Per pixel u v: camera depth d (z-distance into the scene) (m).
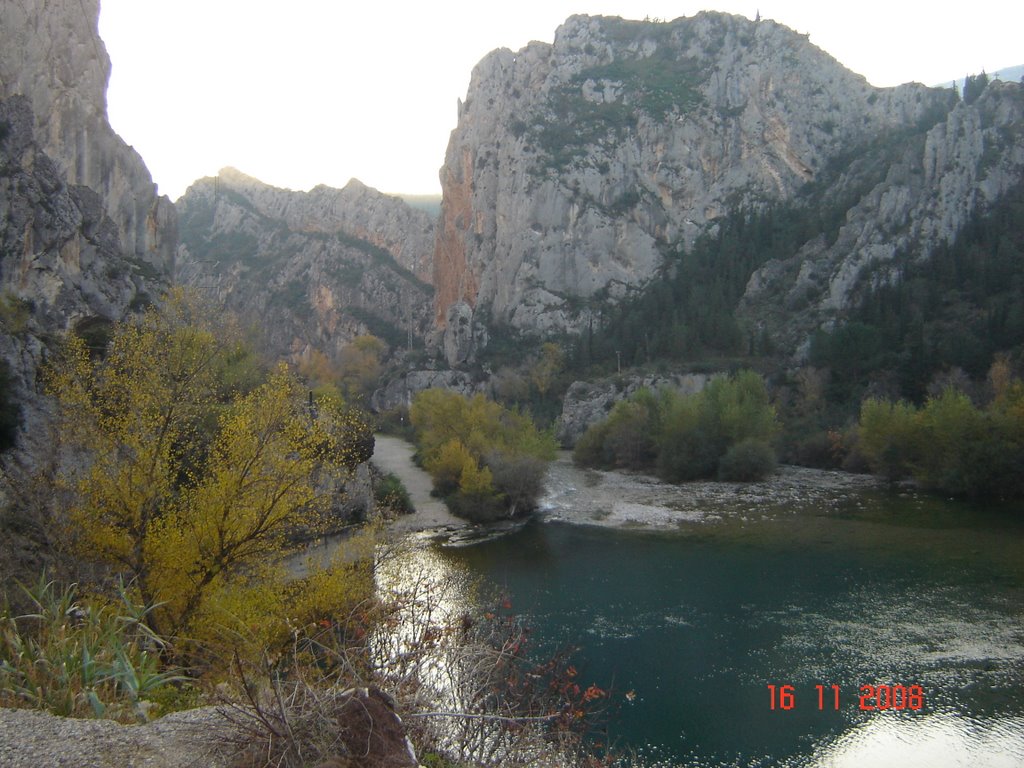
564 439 102.94
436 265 183.00
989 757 22.38
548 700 12.34
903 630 31.89
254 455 18.53
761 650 29.97
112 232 49.94
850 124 161.00
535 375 118.12
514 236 149.50
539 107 163.12
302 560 22.08
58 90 63.72
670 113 159.50
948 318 94.31
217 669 14.80
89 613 12.52
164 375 20.33
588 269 144.38
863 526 51.84
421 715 8.79
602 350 121.94
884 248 109.44
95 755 7.46
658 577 40.78
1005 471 57.22
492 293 153.50
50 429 20.00
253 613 17.05
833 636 31.34
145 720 9.27
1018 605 34.59
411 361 142.62
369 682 9.73
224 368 34.34
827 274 115.69
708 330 111.88
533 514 59.12
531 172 150.12
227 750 7.77
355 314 191.00
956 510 56.09
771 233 138.25
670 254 148.00
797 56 165.00
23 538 17.22
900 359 90.25
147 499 17.83
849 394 90.31
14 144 37.78
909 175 117.38
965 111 115.19
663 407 84.25
